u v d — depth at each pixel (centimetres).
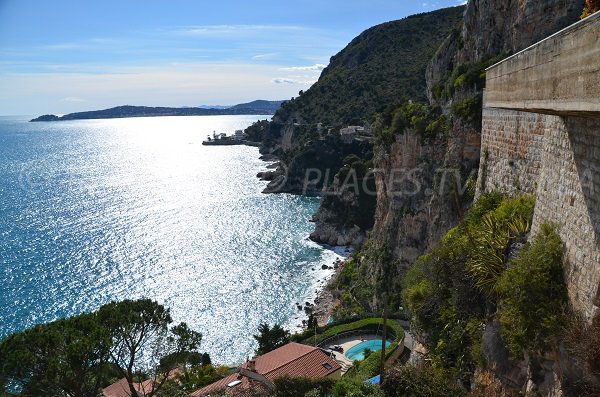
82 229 10312
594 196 983
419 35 18738
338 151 14475
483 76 3288
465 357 1669
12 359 2189
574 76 829
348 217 9894
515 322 1203
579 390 970
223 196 14250
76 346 2264
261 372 3547
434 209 3750
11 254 8544
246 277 7762
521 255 1264
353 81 18362
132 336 2928
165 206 12794
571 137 1115
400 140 5378
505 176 2014
